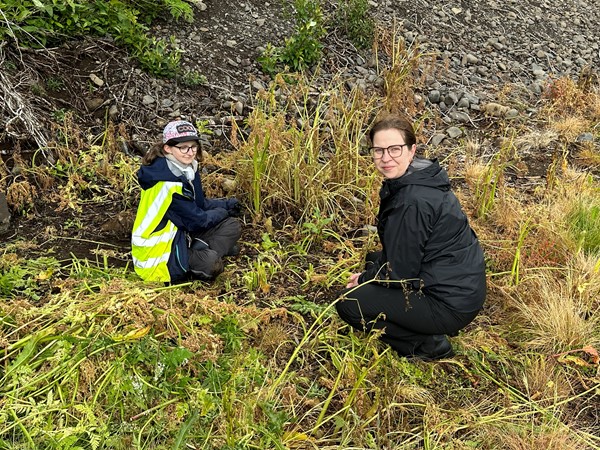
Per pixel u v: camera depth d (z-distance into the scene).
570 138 3.93
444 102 4.14
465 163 3.40
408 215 1.92
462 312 2.00
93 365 1.84
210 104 3.54
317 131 2.99
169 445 1.70
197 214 2.33
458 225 1.98
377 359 2.01
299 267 2.58
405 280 1.97
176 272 2.30
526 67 4.85
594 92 4.50
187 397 1.84
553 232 2.77
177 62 3.61
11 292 2.23
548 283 2.50
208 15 4.16
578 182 3.22
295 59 3.95
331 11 4.51
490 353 2.19
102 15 3.63
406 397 1.98
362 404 1.89
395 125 1.95
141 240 2.26
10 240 2.58
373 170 3.05
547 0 5.86
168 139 2.24
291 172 2.88
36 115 3.10
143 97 3.45
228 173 3.11
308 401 1.90
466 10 5.21
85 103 3.30
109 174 2.97
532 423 1.89
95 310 2.04
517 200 3.17
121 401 1.79
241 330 2.12
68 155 2.99
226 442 1.71
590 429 1.98
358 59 4.24
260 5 4.39
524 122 4.09
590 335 2.31
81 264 2.48
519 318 2.38
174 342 2.03
